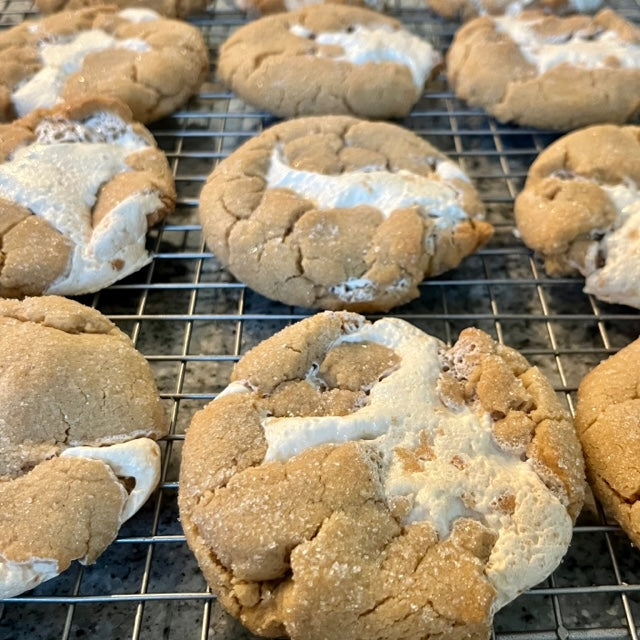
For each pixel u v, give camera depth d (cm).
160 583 18
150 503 19
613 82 27
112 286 23
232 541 16
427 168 24
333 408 18
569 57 28
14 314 20
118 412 18
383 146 25
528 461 17
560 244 22
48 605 17
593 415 19
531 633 17
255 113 29
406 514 16
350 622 15
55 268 22
